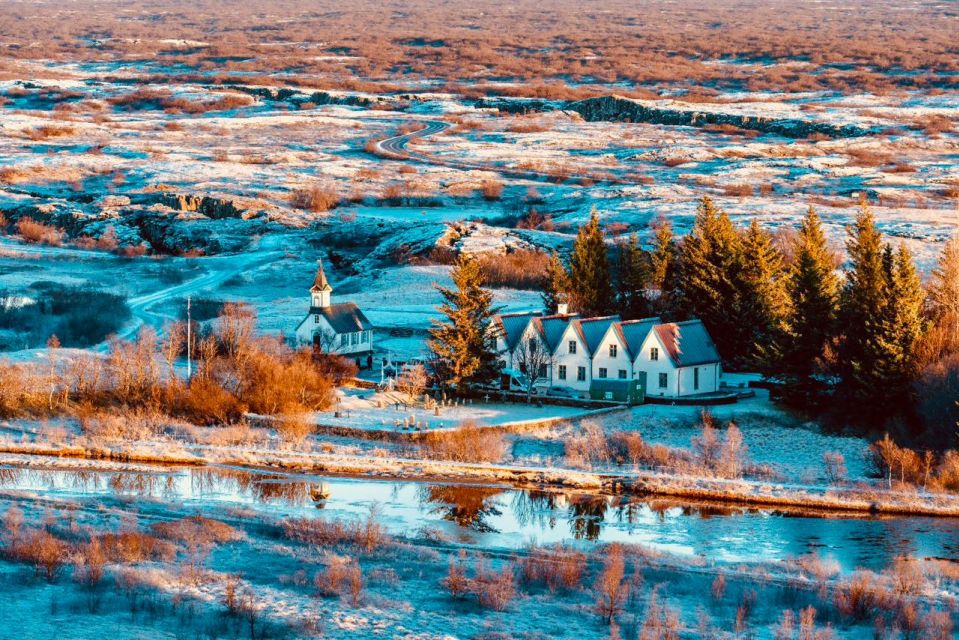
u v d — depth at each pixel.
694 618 188.00
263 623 182.25
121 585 197.12
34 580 199.50
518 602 194.50
